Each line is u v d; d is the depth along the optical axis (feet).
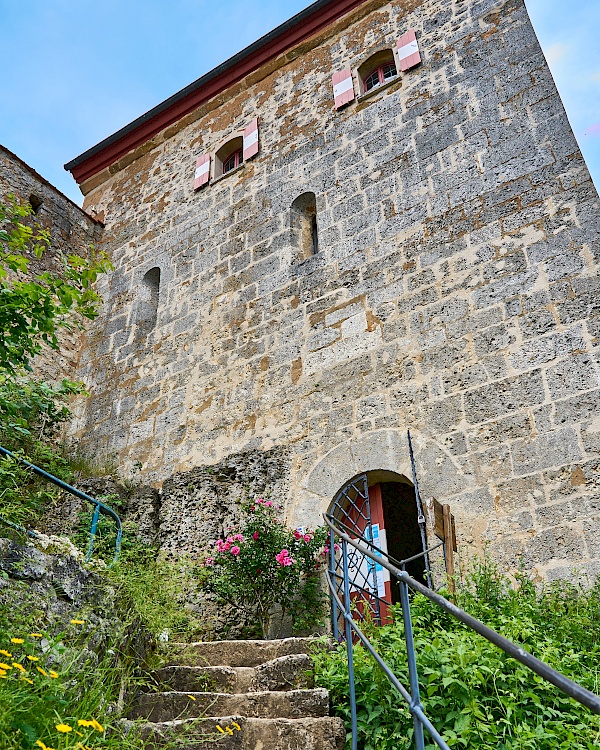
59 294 18.20
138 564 18.52
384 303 26.17
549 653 12.92
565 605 16.63
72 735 9.87
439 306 24.67
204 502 25.81
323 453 24.62
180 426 29.68
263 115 37.11
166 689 14.84
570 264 22.57
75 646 13.14
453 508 20.81
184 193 38.37
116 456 30.96
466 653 12.16
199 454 28.25
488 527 20.01
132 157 43.47
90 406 33.94
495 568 18.49
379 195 28.96
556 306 22.16
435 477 21.66
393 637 13.84
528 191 24.80
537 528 19.31
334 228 29.58
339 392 25.52
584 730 11.27
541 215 24.02
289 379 27.27
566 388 20.75
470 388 22.49
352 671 12.32
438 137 28.60
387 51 33.47
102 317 37.29
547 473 19.89
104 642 14.11
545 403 20.89
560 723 11.25
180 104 41.96
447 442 22.06
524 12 29.48
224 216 34.99
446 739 10.85
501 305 23.25
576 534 18.71
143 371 33.04
